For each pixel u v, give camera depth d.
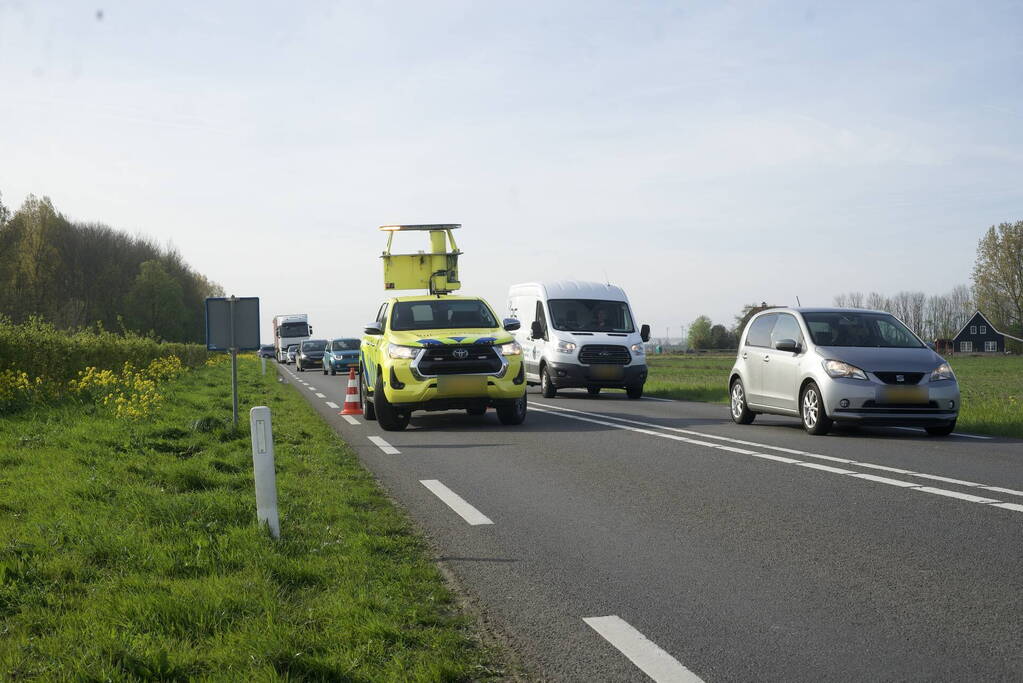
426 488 7.98
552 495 7.57
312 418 14.70
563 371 19.80
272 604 4.25
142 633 3.88
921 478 8.14
